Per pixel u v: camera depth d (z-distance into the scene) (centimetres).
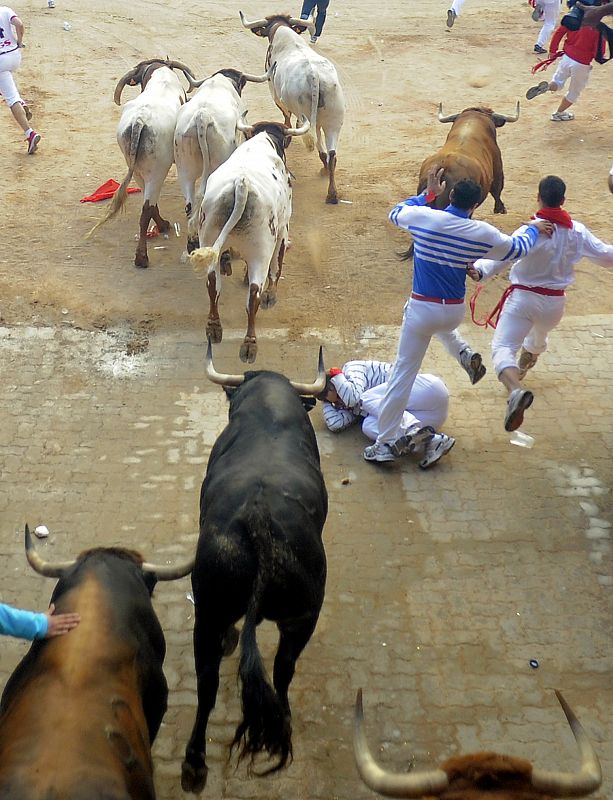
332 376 736
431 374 802
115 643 366
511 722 501
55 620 367
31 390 791
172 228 1101
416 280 634
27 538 434
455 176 898
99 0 2150
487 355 859
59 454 714
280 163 866
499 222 1104
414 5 2147
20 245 1048
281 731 394
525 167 1271
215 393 794
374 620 567
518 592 589
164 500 670
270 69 1209
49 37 1866
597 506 668
